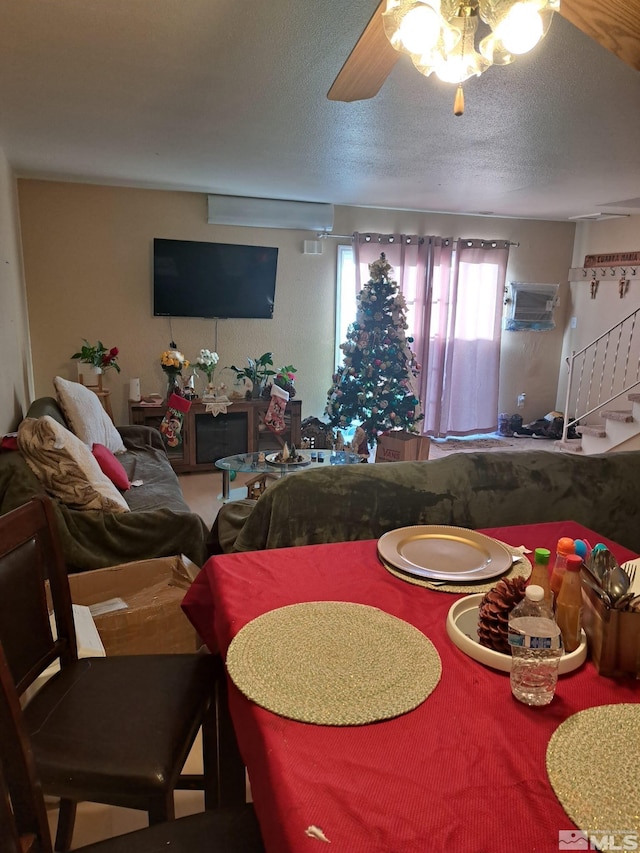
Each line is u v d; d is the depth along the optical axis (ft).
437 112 8.98
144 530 7.80
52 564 4.26
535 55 6.87
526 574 4.10
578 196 15.96
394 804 2.20
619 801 2.23
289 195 16.31
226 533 7.46
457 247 19.24
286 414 16.90
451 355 19.95
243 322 17.62
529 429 21.35
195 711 3.99
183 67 7.47
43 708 3.92
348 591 3.92
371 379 15.93
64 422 11.34
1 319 10.25
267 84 7.98
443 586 3.96
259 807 2.44
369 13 6.02
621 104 8.60
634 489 6.87
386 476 6.13
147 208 15.85
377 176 13.62
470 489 6.31
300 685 2.88
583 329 21.18
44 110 9.16
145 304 16.35
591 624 3.15
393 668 3.03
